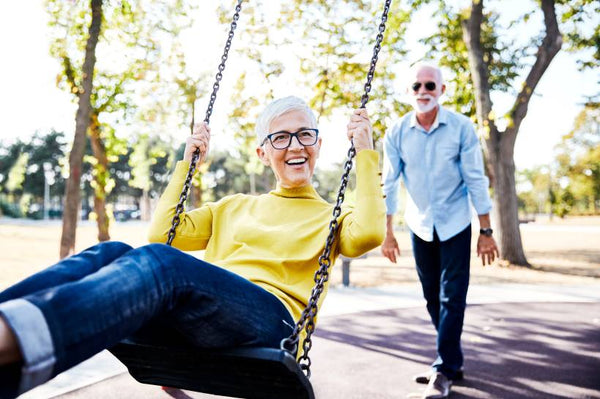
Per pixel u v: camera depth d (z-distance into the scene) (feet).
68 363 3.16
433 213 10.55
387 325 16.42
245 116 27.89
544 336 14.98
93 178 33.83
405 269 33.40
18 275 25.16
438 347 10.30
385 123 30.58
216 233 6.45
